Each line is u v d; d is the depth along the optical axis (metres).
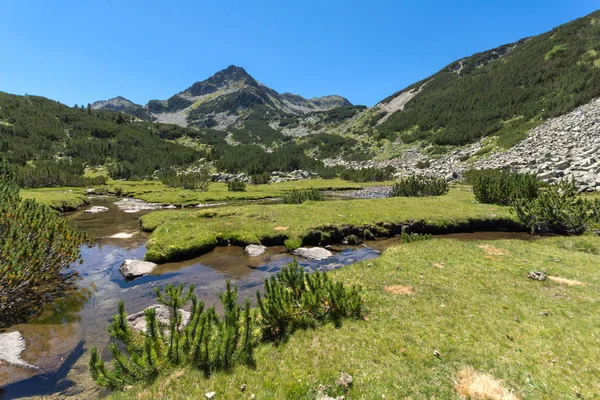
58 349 9.84
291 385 7.18
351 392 6.93
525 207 26.06
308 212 28.77
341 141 141.75
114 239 24.73
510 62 120.94
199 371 7.62
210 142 168.50
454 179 64.25
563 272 14.08
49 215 15.52
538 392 6.86
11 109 132.25
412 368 7.68
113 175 97.38
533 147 65.75
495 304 11.02
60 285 15.45
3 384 8.13
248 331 8.38
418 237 21.80
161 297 8.62
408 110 140.62
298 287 11.00
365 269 15.04
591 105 70.81
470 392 6.85
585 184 35.81
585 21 114.12
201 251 21.31
